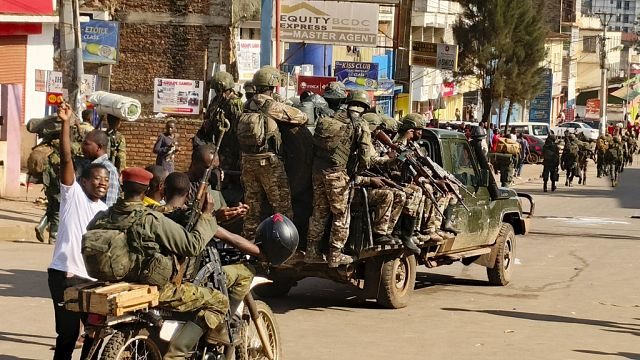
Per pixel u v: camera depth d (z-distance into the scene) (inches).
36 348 369.7
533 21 2137.1
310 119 485.1
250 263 304.2
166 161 800.9
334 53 1553.9
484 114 2151.8
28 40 997.8
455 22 2153.1
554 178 1464.1
